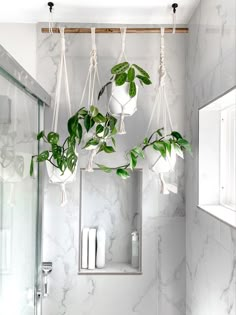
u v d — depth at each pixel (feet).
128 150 7.06
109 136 5.83
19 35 7.07
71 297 6.98
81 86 7.07
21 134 5.13
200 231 5.93
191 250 6.55
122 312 7.00
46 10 6.53
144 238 7.06
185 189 7.06
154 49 7.08
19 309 5.19
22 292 5.38
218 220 4.80
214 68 5.16
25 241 5.56
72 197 7.03
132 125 7.06
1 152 4.18
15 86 4.73
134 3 6.22
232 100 4.94
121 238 7.33
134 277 7.02
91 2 6.19
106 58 7.07
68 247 7.01
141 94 7.08
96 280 7.00
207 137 5.91
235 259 4.29
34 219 6.30
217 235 5.00
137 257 7.22
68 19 6.93
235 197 5.55
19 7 6.41
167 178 7.09
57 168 5.80
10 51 7.07
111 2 6.18
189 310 6.69
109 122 5.80
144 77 5.65
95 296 6.99
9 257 4.62
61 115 7.04
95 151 5.99
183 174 7.10
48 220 7.02
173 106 7.10
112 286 7.01
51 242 7.01
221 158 5.91
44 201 7.03
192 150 6.46
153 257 7.04
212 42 5.28
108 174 7.28
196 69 6.23
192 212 6.48
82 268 7.12
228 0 4.55
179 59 7.11
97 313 7.00
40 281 6.69
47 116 7.04
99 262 7.18
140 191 7.12
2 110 4.13
